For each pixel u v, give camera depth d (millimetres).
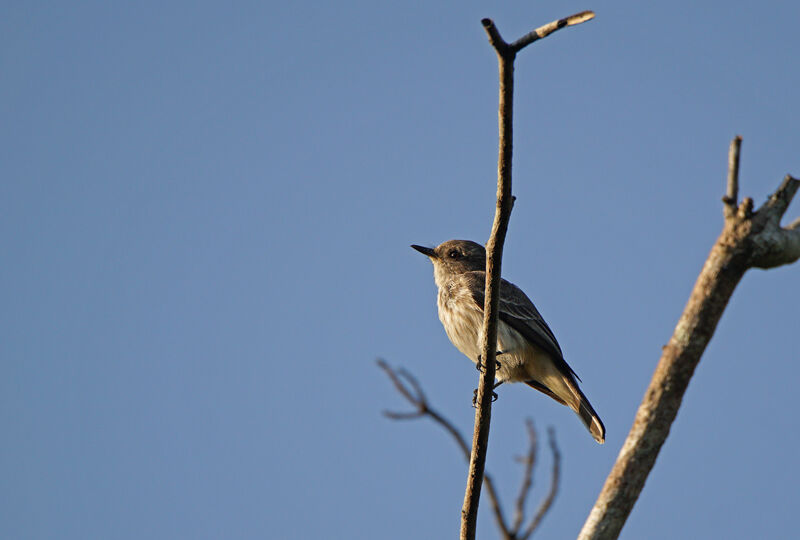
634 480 6160
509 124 8242
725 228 6129
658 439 6145
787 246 6000
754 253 5969
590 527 6195
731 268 6004
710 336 6070
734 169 6102
